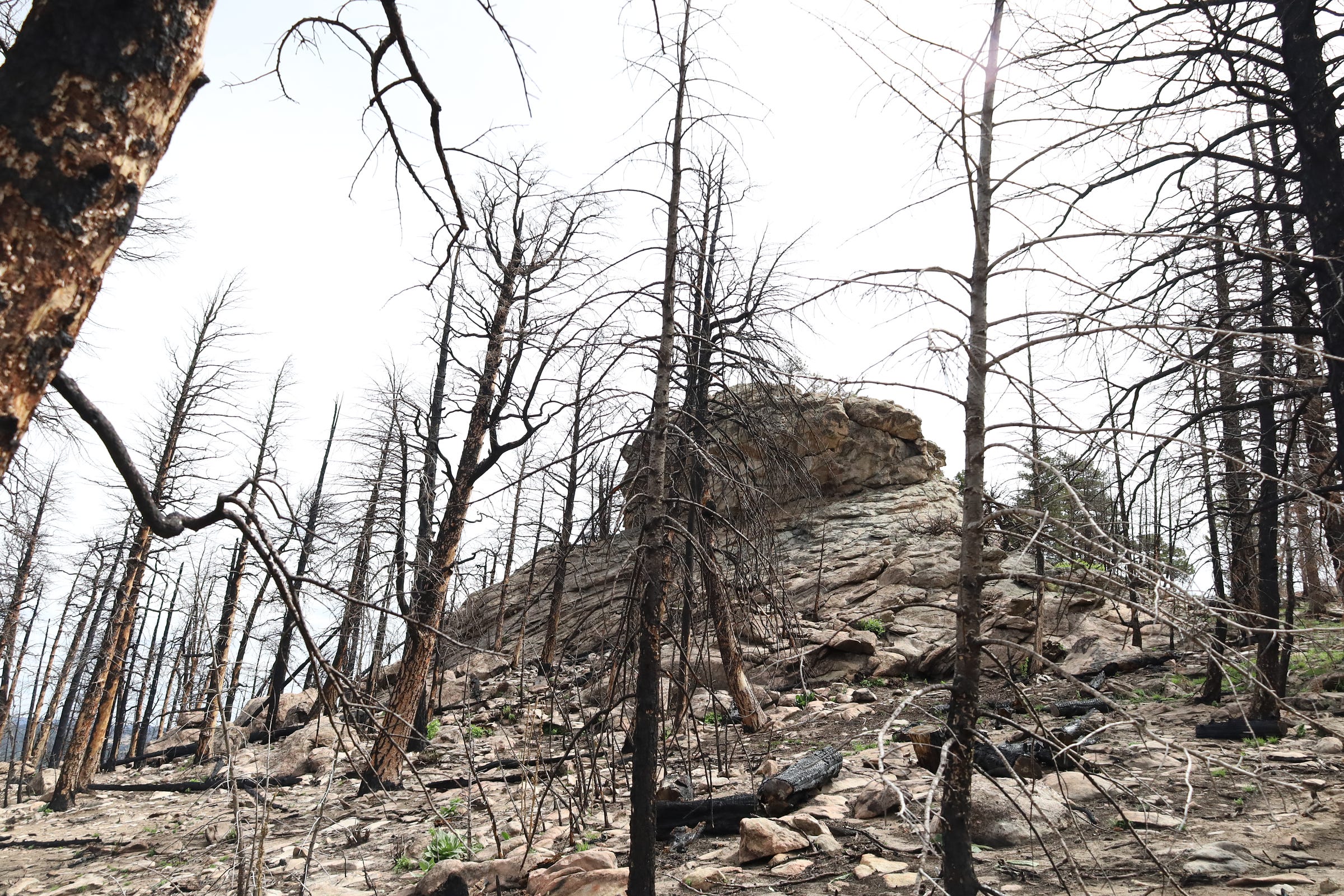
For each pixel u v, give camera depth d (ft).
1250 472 10.87
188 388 68.54
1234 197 25.88
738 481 21.13
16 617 80.33
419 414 59.16
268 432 79.87
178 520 10.19
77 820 56.90
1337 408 23.25
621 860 26.81
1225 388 26.32
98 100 7.38
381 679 59.11
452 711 60.95
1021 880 21.04
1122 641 54.95
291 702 77.25
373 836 36.04
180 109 8.29
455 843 30.45
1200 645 11.03
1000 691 48.96
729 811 29.48
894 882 21.99
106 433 9.39
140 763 81.20
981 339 13.64
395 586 49.55
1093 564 12.60
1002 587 64.80
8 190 6.99
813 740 42.34
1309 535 32.07
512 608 22.47
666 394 19.66
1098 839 23.39
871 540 78.28
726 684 53.11
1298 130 23.82
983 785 26.43
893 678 57.47
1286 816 22.90
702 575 20.24
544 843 28.68
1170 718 37.35
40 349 7.15
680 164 20.45
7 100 7.18
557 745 39.68
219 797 49.78
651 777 17.92
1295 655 43.42
